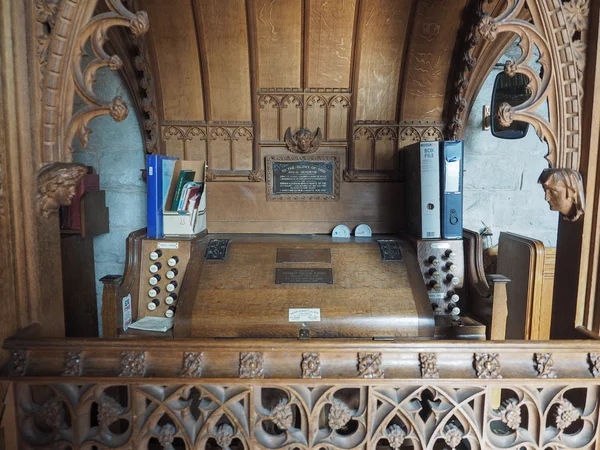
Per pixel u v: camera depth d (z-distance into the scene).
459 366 1.09
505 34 1.92
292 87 2.17
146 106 2.07
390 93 2.18
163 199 1.87
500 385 1.07
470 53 1.93
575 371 1.09
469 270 1.79
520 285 2.05
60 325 1.25
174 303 1.72
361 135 2.23
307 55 2.07
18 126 1.09
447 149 1.80
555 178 1.15
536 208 2.59
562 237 1.25
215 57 2.05
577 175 1.15
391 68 2.12
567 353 1.10
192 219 1.88
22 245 1.12
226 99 2.16
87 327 2.37
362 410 1.09
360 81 2.15
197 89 2.14
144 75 2.01
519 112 1.17
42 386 1.17
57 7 1.12
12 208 1.10
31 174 1.12
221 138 2.22
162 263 1.78
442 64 2.07
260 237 2.11
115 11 1.16
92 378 1.07
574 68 1.15
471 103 2.16
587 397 1.10
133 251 1.75
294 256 1.83
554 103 1.17
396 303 1.62
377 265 1.79
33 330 1.13
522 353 1.10
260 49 2.06
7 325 1.09
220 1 1.88
